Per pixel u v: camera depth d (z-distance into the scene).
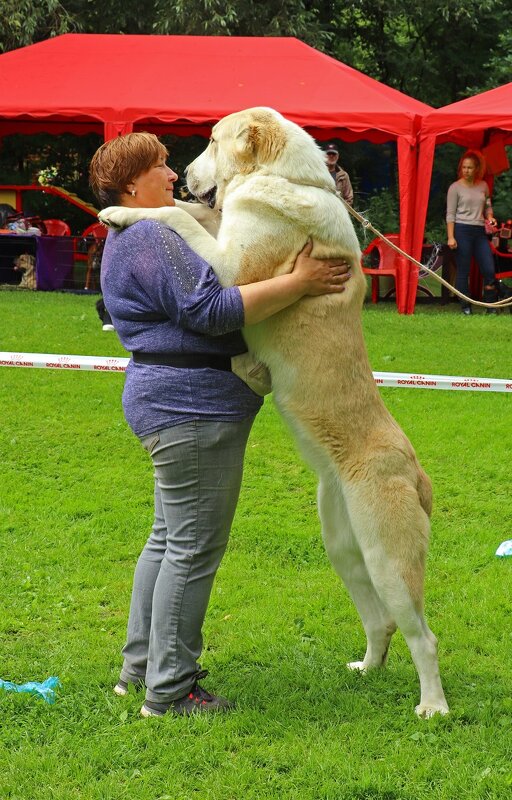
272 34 17.55
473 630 3.98
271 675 3.55
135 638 3.34
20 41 16.72
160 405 3.05
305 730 3.14
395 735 3.12
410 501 3.21
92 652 3.70
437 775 2.89
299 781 2.84
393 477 3.24
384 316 12.11
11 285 14.12
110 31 18.42
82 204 16.36
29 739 3.04
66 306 11.93
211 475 3.08
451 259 14.47
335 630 3.97
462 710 3.24
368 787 2.79
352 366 3.29
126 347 3.17
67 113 12.39
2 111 12.48
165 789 2.79
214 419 3.05
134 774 2.85
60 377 8.06
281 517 5.34
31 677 3.49
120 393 7.63
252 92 12.55
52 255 13.88
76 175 19.48
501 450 6.49
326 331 3.24
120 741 3.01
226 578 4.52
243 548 4.91
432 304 14.24
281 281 3.07
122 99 12.46
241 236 3.17
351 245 3.31
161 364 3.08
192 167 3.58
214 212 3.59
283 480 5.94
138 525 5.14
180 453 3.04
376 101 12.32
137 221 3.09
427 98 21.80
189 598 3.13
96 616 4.06
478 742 3.07
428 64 20.92
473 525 5.27
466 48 21.23
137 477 5.90
